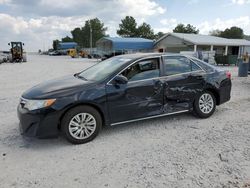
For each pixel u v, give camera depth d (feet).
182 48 103.35
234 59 81.10
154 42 121.49
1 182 9.98
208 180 9.82
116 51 117.91
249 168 10.66
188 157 11.76
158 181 9.82
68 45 270.67
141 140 13.97
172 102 16.28
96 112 13.98
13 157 12.13
